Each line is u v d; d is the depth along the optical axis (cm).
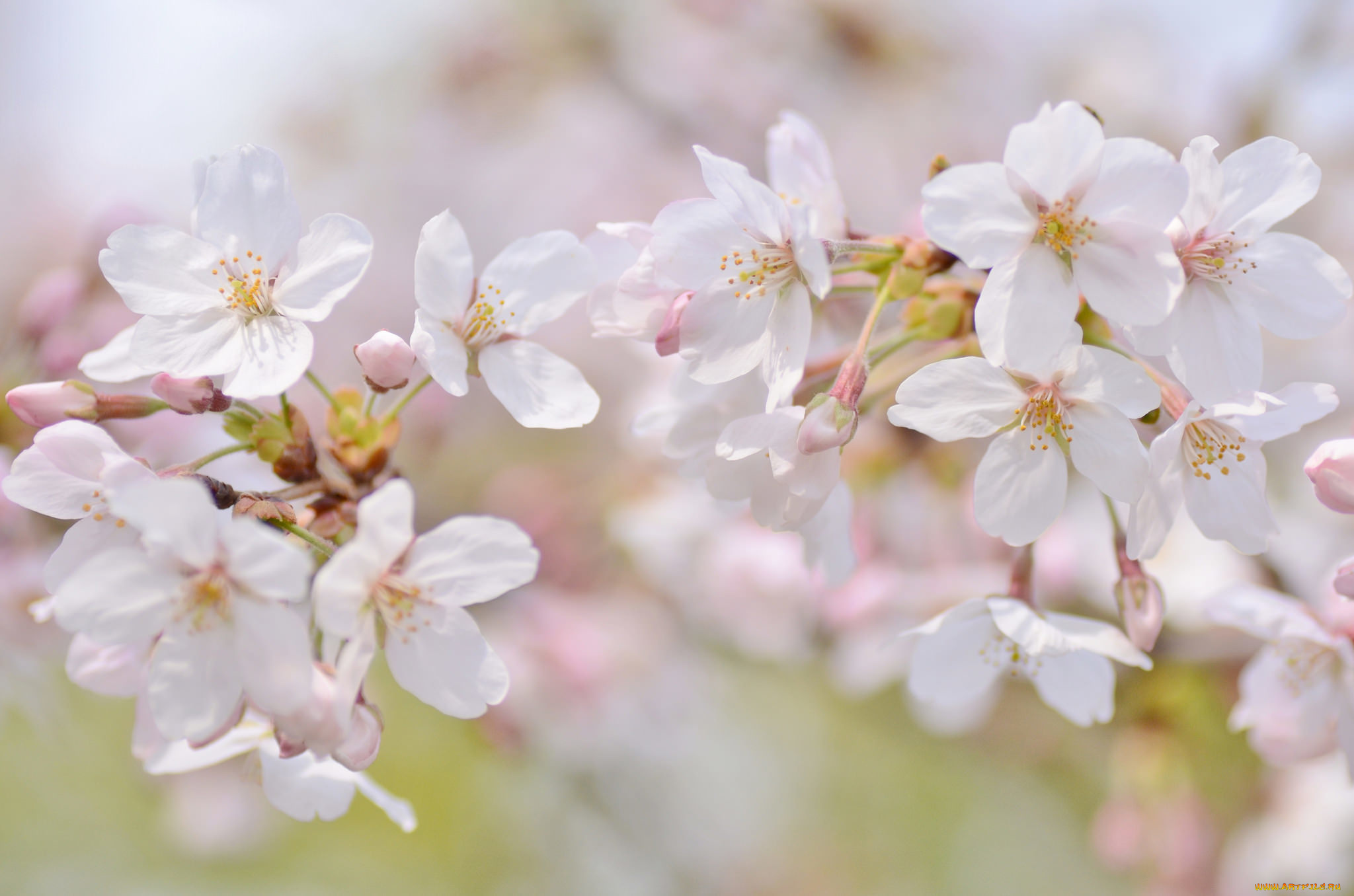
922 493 61
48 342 57
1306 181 47
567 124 109
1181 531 62
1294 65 77
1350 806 61
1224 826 63
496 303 49
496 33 105
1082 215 47
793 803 119
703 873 113
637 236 49
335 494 49
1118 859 64
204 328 48
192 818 108
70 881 107
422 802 110
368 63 109
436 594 47
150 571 46
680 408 51
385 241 121
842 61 100
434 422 72
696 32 101
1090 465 47
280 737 47
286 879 111
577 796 106
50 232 133
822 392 49
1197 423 48
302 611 48
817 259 47
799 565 68
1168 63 95
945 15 100
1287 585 58
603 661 77
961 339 50
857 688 64
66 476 48
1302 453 69
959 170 47
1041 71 100
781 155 52
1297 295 47
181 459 57
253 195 48
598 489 83
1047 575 60
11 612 57
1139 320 47
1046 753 85
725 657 106
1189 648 59
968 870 111
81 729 105
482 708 47
